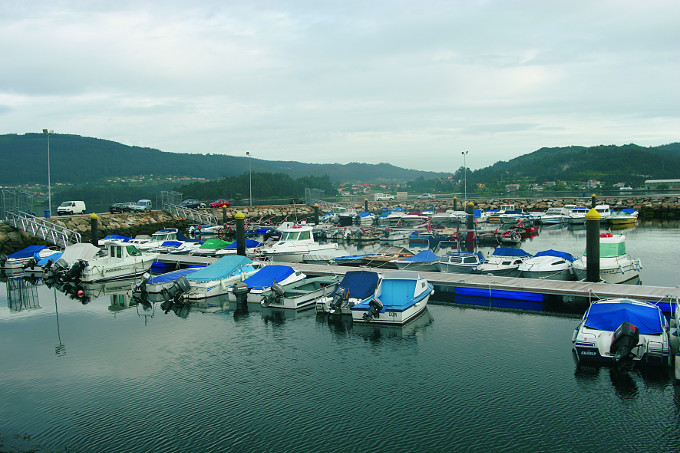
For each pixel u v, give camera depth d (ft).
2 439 44.83
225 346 67.36
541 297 85.25
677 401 49.08
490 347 64.69
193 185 480.23
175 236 180.65
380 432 44.52
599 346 56.75
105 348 67.56
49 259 125.39
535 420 46.11
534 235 203.00
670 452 41.06
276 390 53.36
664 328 59.11
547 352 62.44
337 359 61.72
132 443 43.75
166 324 78.18
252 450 42.27
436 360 60.59
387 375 56.54
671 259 129.39
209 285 93.56
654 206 282.56
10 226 160.66
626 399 49.62
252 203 354.33
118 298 98.78
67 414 49.11
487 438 43.27
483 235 174.50
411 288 79.51
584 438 43.14
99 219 210.18
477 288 90.17
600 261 100.63
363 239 193.16
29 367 61.26
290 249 140.05
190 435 44.80
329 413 48.11
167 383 55.77
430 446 42.22
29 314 86.02
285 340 69.15
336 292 81.46
